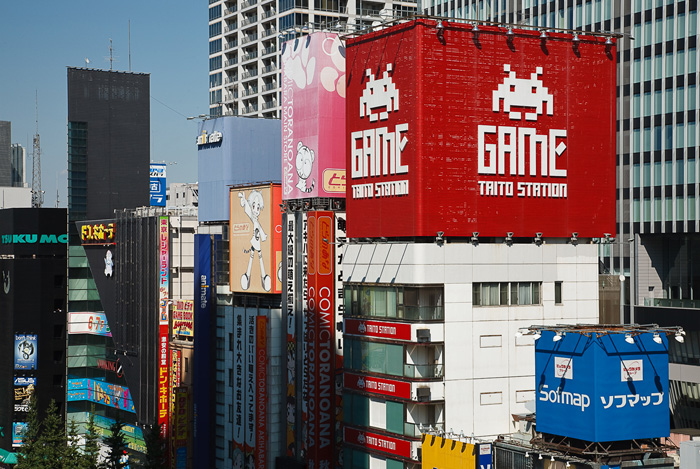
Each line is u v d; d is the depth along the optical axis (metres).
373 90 100.94
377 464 99.38
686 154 136.88
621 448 77.75
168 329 148.00
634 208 145.75
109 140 198.38
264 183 122.38
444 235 95.75
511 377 98.25
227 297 131.62
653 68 142.00
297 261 113.62
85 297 189.00
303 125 113.69
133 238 159.88
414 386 94.62
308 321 111.06
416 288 95.06
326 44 111.44
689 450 74.00
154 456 129.50
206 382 134.12
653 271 144.62
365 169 102.44
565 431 78.88
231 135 137.12
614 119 103.81
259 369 119.06
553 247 100.94
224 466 129.62
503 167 98.31
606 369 76.44
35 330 186.50
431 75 95.25
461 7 182.62
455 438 93.69
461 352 96.19
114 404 171.75
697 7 134.88
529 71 99.56
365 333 101.38
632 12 145.25
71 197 192.88
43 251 188.25
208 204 141.38
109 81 199.25
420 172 94.75
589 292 102.56
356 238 104.44
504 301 98.62
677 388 126.94
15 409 186.00
